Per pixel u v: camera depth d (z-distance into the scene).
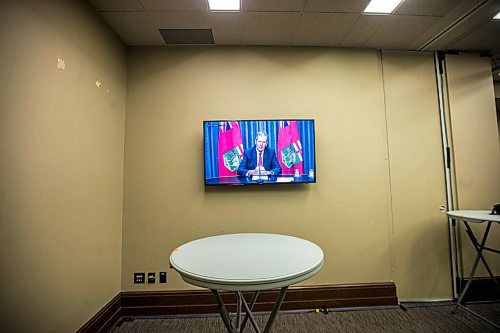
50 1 1.41
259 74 2.42
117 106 2.19
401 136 2.47
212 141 2.26
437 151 2.48
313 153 2.29
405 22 2.11
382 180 2.41
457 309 2.19
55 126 1.44
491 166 2.48
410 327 1.92
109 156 2.04
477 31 2.24
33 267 1.26
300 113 2.41
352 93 2.46
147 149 2.30
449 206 2.43
